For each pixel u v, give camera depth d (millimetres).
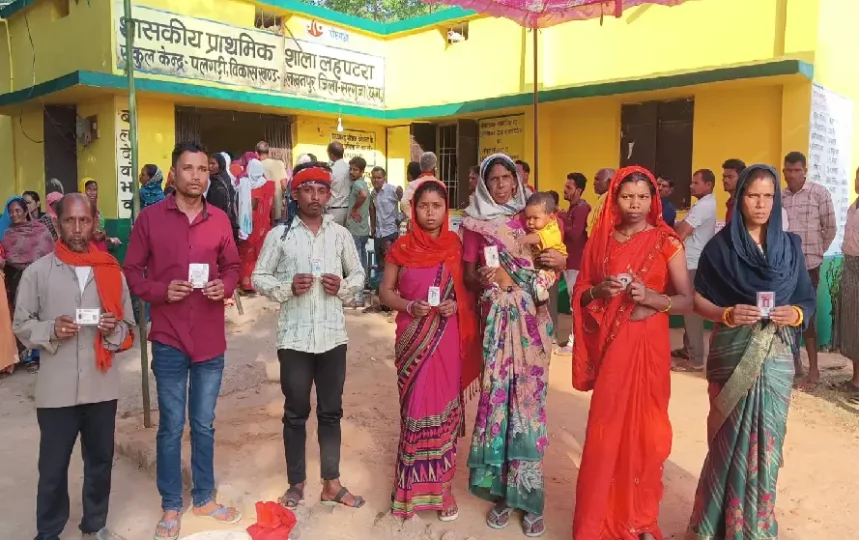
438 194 3900
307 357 3998
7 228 7707
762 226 3422
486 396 3828
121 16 9883
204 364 3912
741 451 3338
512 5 6863
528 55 11211
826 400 6223
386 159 13586
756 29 8828
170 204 3803
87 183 8656
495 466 3834
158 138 10477
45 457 3498
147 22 10039
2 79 12984
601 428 3449
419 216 3924
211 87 10383
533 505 3777
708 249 3545
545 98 10055
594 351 3615
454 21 12125
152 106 10375
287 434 4102
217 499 4273
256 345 8180
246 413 5910
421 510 4055
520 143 11461
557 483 4508
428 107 12047
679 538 3762
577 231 7797
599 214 3641
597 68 10430
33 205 8031
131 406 5973
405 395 3914
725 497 3416
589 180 10477
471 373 4062
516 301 3826
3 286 6777
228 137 15672
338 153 10352
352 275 4168
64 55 11023
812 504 4176
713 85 8641
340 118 12430
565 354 7859
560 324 9500
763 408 3303
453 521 3963
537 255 3852
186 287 3645
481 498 4164
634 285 3334
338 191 10328
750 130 8852
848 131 9523
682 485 4453
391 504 4098
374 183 10727
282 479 4543
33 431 5672
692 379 6879
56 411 3482
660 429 3473
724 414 3393
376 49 13172
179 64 10398
